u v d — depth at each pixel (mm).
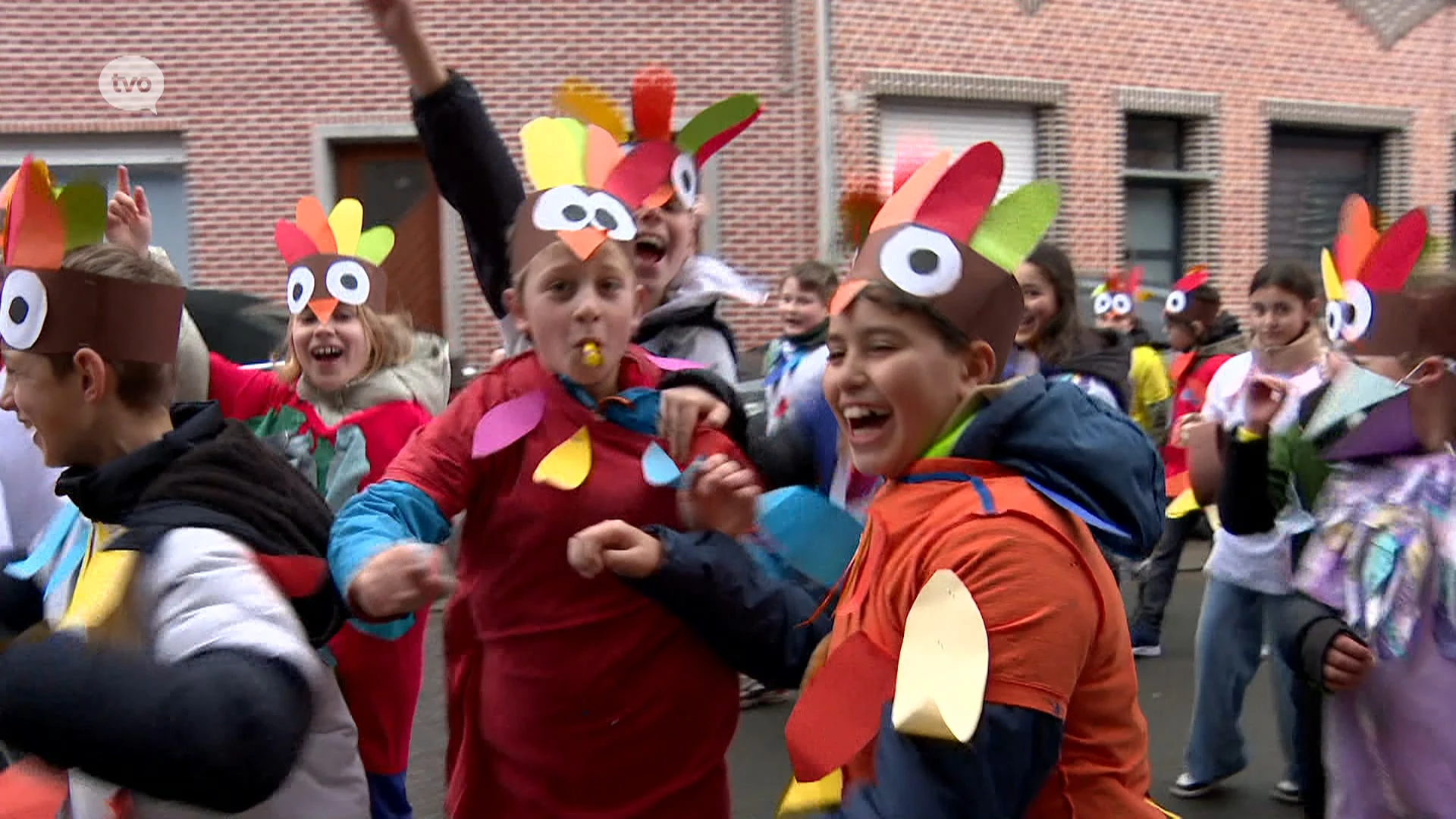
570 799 1814
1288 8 10891
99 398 1513
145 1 8867
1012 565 1315
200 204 9000
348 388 3004
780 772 4008
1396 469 2115
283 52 8930
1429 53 11594
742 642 1740
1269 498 2396
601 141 1890
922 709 1245
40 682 1225
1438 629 2014
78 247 1547
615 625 1779
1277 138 11266
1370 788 2092
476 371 7133
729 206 8992
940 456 1449
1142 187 10688
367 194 9258
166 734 1204
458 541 2033
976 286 1433
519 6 8836
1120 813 1390
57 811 1466
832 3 8961
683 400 1810
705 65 8945
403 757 2756
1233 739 3764
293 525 1545
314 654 1411
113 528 1484
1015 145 9922
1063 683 1300
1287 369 3455
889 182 1646
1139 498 1441
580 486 1776
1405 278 2160
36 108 8859
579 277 1764
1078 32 9914
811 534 1763
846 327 1455
